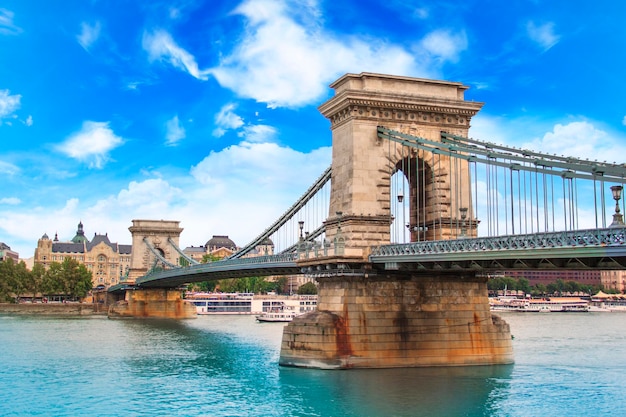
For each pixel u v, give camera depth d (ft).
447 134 201.67
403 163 208.85
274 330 399.44
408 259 172.65
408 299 194.49
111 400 167.12
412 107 203.41
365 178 198.29
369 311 191.52
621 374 198.18
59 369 220.23
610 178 128.47
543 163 146.10
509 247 142.92
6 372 213.66
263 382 179.93
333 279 196.85
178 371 212.84
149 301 558.56
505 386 172.35
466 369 191.52
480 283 201.05
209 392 173.78
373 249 193.06
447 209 201.98
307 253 212.02
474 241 153.58
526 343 299.79
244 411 151.02
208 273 373.20
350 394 161.89
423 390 165.37
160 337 344.90
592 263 133.80
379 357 189.98
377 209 197.67
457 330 196.44
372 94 199.52
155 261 578.25
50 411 156.46
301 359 192.85
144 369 218.38
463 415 144.36
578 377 191.52
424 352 193.06
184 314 563.89
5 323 453.58
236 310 632.38
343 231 197.98
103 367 223.92
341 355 188.55
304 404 154.51
